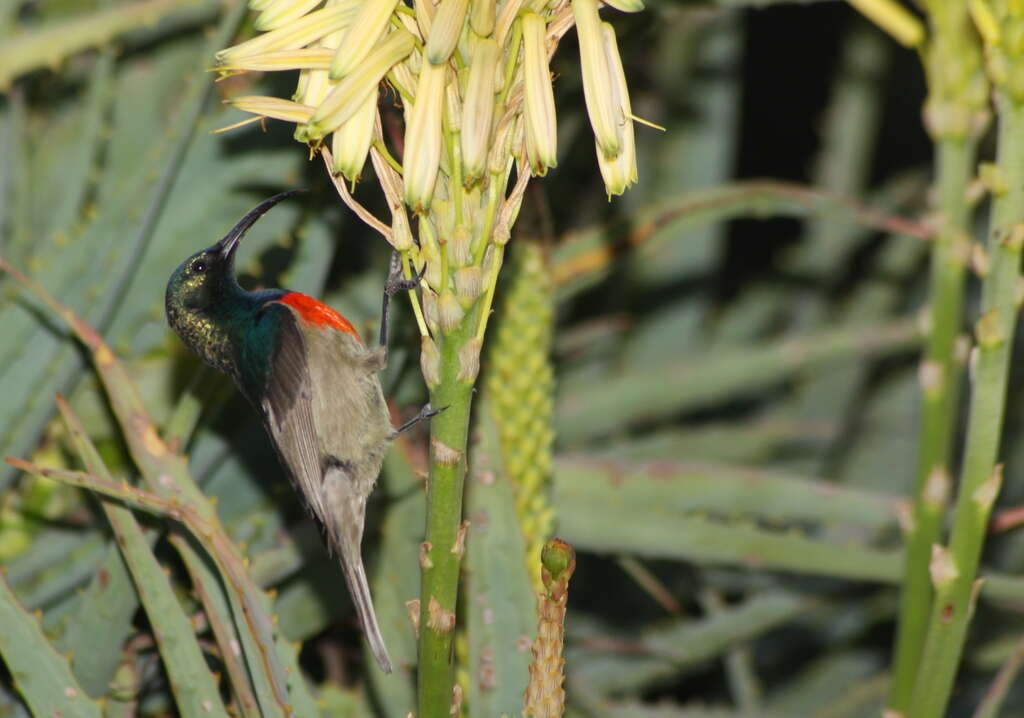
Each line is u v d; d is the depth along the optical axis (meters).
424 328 3.51
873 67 5.55
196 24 3.98
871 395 5.53
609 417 4.52
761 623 4.05
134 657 3.72
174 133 3.70
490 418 3.65
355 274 3.94
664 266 5.40
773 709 4.91
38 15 3.95
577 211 5.20
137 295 3.74
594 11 3.50
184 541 3.63
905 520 3.59
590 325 4.93
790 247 5.89
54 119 4.11
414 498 3.71
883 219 3.74
